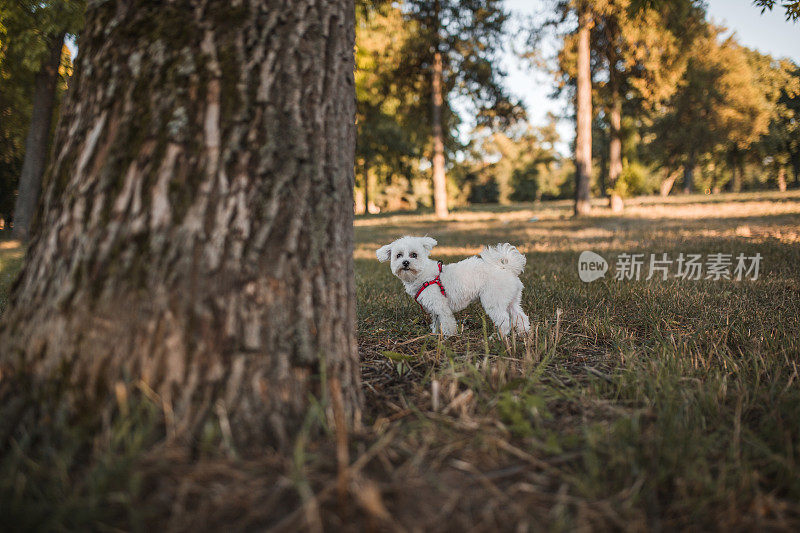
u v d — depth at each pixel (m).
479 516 1.40
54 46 11.45
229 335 1.66
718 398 2.21
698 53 20.17
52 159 1.90
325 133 1.95
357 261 8.94
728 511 1.41
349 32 2.16
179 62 1.78
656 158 37.31
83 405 1.60
